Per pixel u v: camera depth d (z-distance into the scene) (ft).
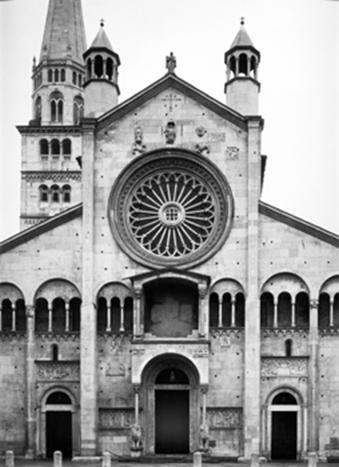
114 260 209.46
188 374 205.57
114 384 205.16
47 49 339.77
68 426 205.77
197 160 212.84
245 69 222.28
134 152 214.07
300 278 205.36
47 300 209.97
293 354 203.92
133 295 204.33
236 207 210.18
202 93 213.87
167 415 206.39
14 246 211.20
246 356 201.57
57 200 326.03
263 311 208.03
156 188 215.51
